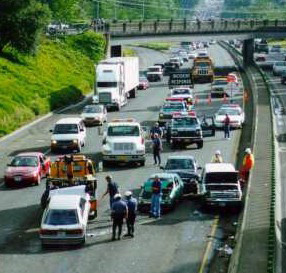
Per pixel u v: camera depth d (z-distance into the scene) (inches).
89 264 1347.2
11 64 4281.5
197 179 1907.0
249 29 6373.0
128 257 1385.3
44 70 4554.6
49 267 1332.4
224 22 6299.2
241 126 3029.0
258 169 2132.1
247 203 1726.1
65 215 1461.6
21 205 1807.3
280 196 1827.0
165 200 1708.9
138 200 1754.4
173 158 1969.7
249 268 1245.1
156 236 1521.9
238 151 2492.6
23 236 1539.1
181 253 1408.7
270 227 1440.7
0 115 3134.8
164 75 5984.3
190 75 4333.2
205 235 1526.8
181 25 6122.1
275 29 6427.2
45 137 2913.4
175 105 3169.3
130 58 4128.9
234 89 3939.5
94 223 1619.1
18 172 2021.4
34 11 4365.2
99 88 3722.9
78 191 1617.9
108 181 1665.8
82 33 5664.4
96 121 3169.3
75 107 3937.0
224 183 1721.2
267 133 2775.6
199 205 1784.0
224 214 1694.1
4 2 4259.4
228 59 7500.0
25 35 4370.1
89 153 2503.7
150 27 5994.1
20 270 1316.4
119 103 3722.9
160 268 1322.6
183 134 2551.7
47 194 1740.9
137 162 2279.8
